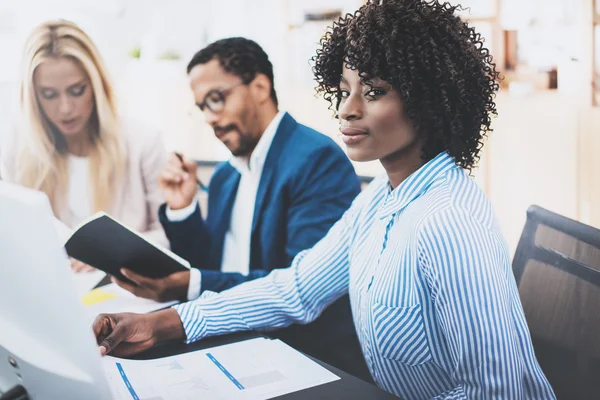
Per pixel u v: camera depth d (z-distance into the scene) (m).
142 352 0.97
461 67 0.89
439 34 0.87
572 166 2.15
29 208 0.57
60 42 1.79
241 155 1.68
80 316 0.60
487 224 0.85
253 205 1.66
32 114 1.83
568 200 2.17
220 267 1.73
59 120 1.82
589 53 2.12
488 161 2.30
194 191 1.72
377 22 0.87
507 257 0.87
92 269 1.48
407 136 0.90
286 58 2.38
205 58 1.66
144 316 1.00
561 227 1.01
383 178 1.10
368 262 1.00
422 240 0.84
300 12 2.36
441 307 0.83
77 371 0.65
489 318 0.80
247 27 2.33
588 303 0.92
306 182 1.57
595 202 2.12
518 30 2.23
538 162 2.22
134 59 2.03
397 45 0.85
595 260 0.93
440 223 0.83
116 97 1.88
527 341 0.89
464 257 0.81
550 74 2.22
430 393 0.94
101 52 1.92
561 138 2.17
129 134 1.87
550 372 0.97
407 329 0.90
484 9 2.24
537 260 1.05
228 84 1.65
